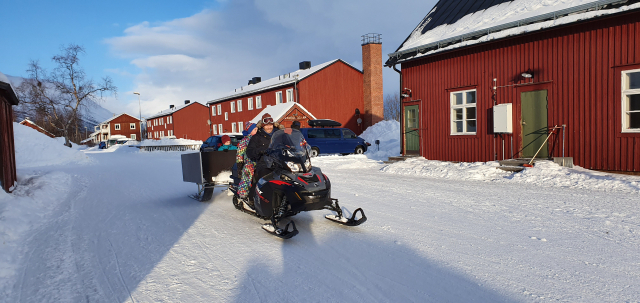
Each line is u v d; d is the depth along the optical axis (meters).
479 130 12.47
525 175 9.26
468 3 14.92
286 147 5.32
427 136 14.38
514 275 3.60
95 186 11.22
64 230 5.96
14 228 5.91
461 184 9.09
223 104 47.62
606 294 3.15
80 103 49.41
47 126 61.97
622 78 9.12
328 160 17.42
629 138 9.06
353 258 4.22
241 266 4.08
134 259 4.43
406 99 15.16
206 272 3.93
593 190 7.69
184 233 5.48
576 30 9.91
